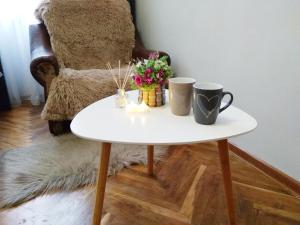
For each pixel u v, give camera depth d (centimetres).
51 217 104
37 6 197
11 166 137
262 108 130
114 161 139
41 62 149
